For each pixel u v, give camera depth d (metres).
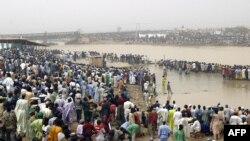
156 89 47.00
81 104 25.55
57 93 26.17
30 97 22.81
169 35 181.75
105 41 175.88
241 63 87.56
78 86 29.47
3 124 19.89
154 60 82.25
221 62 89.88
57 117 19.59
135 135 24.73
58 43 168.38
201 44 150.88
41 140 19.42
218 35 175.50
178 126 22.97
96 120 21.78
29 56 56.19
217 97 42.19
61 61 57.09
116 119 25.95
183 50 129.25
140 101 38.25
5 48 71.00
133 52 120.56
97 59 64.69
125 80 47.47
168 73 63.28
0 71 33.16
